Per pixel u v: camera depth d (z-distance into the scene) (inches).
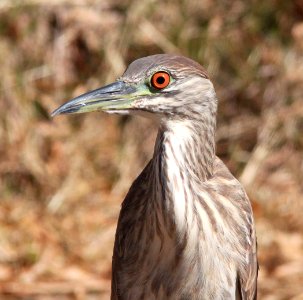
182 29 609.0
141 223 346.9
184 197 332.5
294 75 596.1
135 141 595.8
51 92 598.2
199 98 335.9
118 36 608.7
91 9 610.5
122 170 586.9
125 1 613.0
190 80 334.0
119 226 355.9
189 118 335.9
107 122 599.8
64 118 593.9
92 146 591.8
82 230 552.4
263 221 558.6
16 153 578.2
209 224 335.9
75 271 521.7
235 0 615.8
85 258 532.1
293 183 581.6
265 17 612.4
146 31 607.5
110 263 528.7
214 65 603.8
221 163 353.7
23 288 508.7
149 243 344.2
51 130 587.2
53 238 544.7
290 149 591.8
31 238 542.6
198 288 341.7
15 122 585.9
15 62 599.2
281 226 557.6
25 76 597.0
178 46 606.5
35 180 575.2
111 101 336.2
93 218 561.6
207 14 612.4
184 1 613.3
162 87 333.4
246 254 344.5
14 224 553.0
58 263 527.5
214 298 343.0
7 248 534.3
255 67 603.2
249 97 600.4
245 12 613.0
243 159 589.0
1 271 519.8
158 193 334.6
